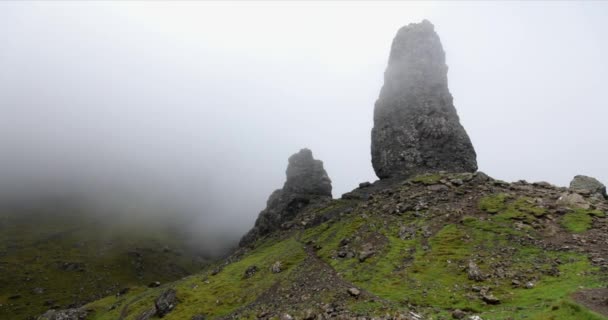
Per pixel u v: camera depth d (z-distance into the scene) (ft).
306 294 216.13
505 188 309.01
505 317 123.24
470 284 174.81
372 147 528.63
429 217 280.51
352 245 281.33
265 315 199.62
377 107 539.70
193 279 365.61
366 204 374.22
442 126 465.47
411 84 508.53
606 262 165.89
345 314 158.71
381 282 199.11
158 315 286.25
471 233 236.02
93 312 434.71
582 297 129.18
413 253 228.84
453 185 340.39
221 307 254.47
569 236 205.77
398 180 447.01
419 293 173.99
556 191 288.92
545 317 110.52
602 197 282.77
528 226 227.40
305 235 389.19
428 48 531.09
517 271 176.55
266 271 302.86
